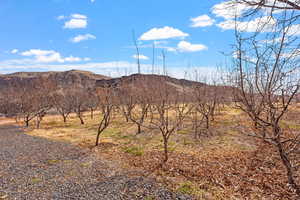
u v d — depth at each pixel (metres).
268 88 3.96
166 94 9.66
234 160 8.92
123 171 8.70
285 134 7.81
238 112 22.25
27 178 8.28
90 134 18.14
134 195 6.44
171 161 9.39
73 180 7.95
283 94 3.95
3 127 26.62
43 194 6.77
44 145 14.80
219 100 18.97
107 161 10.30
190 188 6.66
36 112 28.41
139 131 16.66
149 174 8.14
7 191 7.05
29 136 18.95
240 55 4.05
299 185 6.01
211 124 17.23
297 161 7.34
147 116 23.47
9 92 40.78
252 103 4.29
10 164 10.30
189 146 11.84
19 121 32.69
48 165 10.02
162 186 6.97
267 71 3.95
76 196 6.55
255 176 7.14
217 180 7.08
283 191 5.88
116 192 6.72
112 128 20.03
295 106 5.45
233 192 6.20
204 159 9.36
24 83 37.84
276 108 4.19
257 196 5.84
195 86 14.75
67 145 14.48
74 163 10.23
